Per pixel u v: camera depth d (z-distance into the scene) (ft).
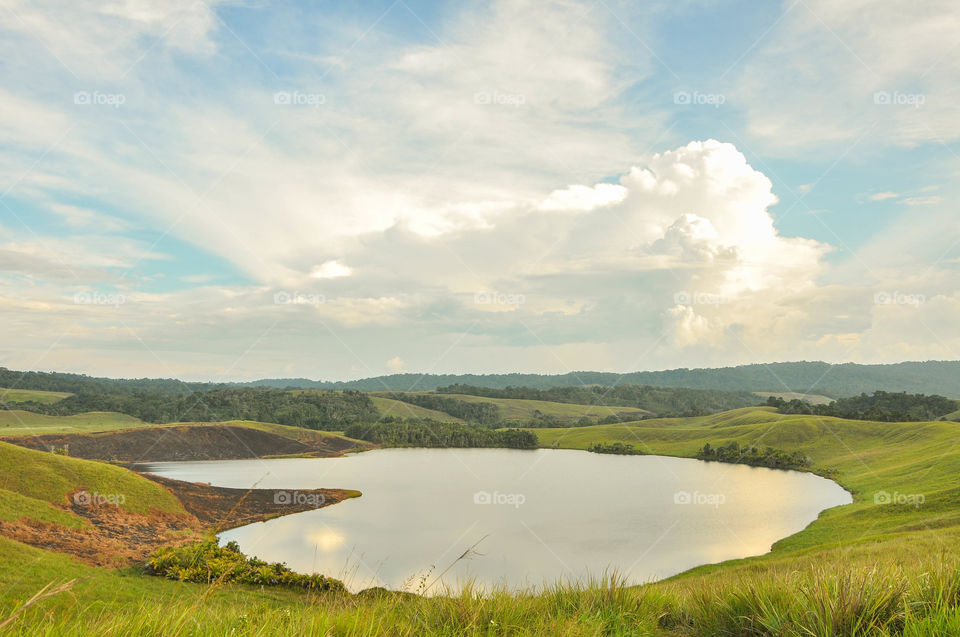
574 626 20.07
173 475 438.40
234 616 17.16
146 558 149.18
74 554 146.92
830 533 218.38
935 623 15.48
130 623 15.03
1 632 13.20
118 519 207.82
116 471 257.55
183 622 15.94
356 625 17.46
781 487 375.86
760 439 585.22
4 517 167.84
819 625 17.58
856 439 538.47
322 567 158.81
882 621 17.29
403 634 18.86
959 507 208.13
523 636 19.11
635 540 219.82
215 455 580.30
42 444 515.09
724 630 21.89
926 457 387.14
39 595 14.66
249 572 117.80
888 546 105.40
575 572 158.61
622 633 21.39
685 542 217.97
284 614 18.08
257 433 647.15
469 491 357.41
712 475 444.96
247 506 282.15
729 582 25.58
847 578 19.53
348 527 238.89
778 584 22.90
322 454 612.29
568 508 297.12
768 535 232.32
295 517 263.90
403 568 158.92
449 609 20.85
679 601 26.43
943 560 21.57
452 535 222.69
